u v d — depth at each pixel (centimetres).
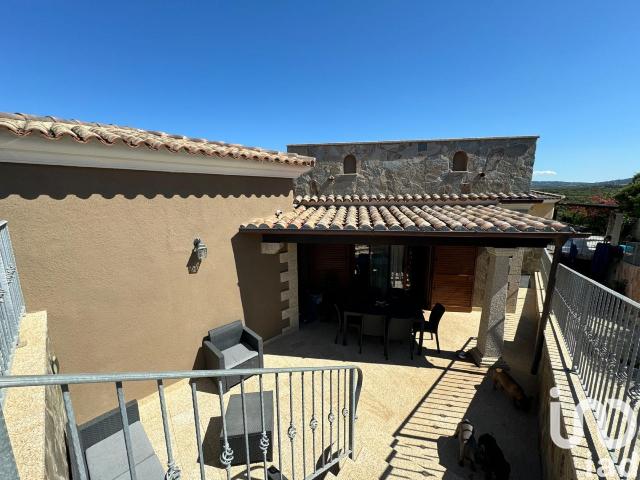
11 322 328
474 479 403
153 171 536
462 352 733
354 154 1120
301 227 674
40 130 378
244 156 636
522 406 543
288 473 399
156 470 353
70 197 447
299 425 498
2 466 129
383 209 912
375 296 932
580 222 2816
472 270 983
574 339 469
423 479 396
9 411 222
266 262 778
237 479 397
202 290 633
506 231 579
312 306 964
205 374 186
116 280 505
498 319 682
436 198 970
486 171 1035
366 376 656
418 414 539
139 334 542
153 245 548
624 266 1438
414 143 1069
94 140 425
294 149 1156
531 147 998
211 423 505
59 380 127
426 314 998
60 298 449
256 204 743
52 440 238
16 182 402
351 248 1056
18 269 410
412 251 1052
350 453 411
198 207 612
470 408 556
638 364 325
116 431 400
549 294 614
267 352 763
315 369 307
